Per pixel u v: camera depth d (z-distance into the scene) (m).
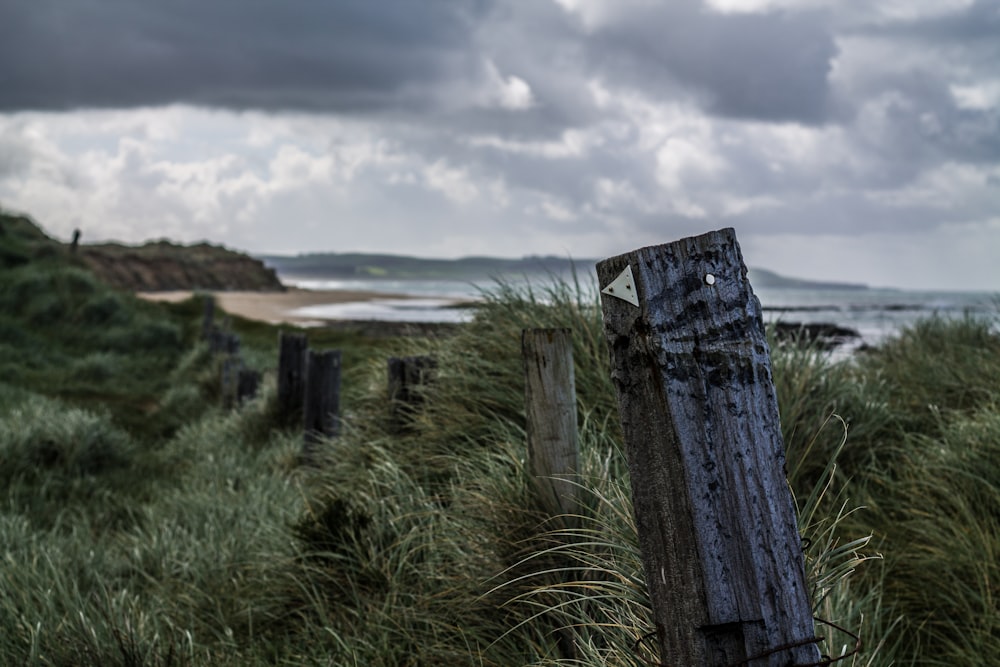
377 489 4.23
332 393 6.24
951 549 3.44
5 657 3.06
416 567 3.46
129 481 7.03
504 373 4.70
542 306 5.08
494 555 3.10
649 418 1.50
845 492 4.06
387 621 3.18
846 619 2.73
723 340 1.47
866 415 4.64
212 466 6.74
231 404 10.14
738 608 1.44
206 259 76.12
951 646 3.13
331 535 3.71
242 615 3.61
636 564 2.30
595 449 3.51
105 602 3.54
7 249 21.28
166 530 4.78
